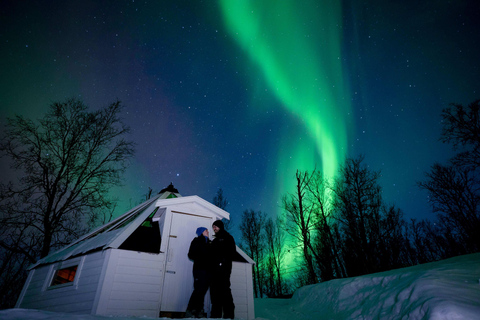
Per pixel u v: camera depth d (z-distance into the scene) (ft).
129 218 31.63
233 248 21.84
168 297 23.80
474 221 68.18
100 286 21.98
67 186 50.70
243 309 28.30
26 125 48.21
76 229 50.98
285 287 101.81
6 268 52.26
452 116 60.54
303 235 72.18
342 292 32.19
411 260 99.35
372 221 69.51
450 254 94.07
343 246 72.38
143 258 24.30
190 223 27.61
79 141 53.78
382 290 24.80
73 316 12.35
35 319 10.92
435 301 12.63
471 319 10.25
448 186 72.59
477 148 58.29
